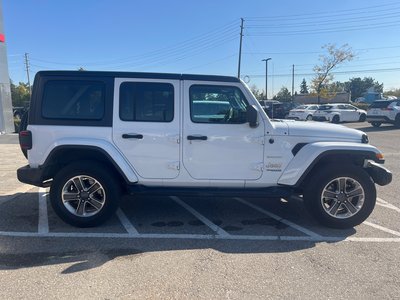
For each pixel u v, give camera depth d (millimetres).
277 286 3479
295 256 4172
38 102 4926
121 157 4953
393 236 4840
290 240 4668
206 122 5000
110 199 4961
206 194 5012
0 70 16938
